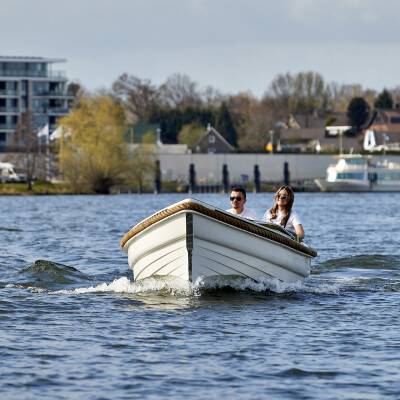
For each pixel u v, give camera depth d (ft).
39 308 207.41
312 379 154.10
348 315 200.34
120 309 205.36
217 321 193.26
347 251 349.41
